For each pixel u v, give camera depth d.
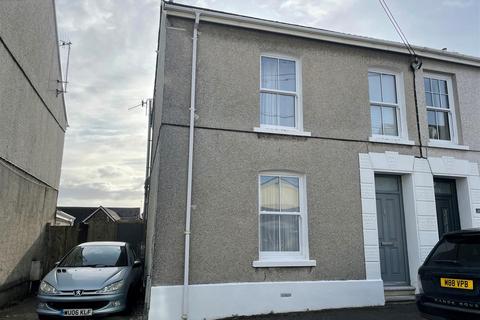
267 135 8.68
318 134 9.05
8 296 9.75
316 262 8.42
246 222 8.16
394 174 9.73
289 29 9.11
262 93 9.13
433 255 6.00
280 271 8.18
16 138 9.79
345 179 9.04
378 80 10.12
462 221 10.10
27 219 11.07
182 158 8.02
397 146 9.66
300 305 8.09
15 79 9.42
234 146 8.40
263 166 8.51
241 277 7.91
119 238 14.05
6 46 8.66
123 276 8.40
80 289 7.70
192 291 7.51
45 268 12.98
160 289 7.33
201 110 8.34
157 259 7.48
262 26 8.95
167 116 8.09
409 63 10.25
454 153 10.16
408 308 8.25
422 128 9.99
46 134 13.12
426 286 5.84
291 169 8.69
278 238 8.57
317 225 8.62
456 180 10.39
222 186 8.15
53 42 13.32
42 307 7.64
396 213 9.65
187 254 7.55
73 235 13.54
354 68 9.70
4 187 9.02
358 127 9.41
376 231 8.98
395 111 10.12
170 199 7.78
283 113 9.19
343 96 9.45
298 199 8.83
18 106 9.79
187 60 8.43
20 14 9.49
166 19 8.48
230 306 7.67
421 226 9.38
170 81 8.25
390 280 9.21
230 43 8.82
